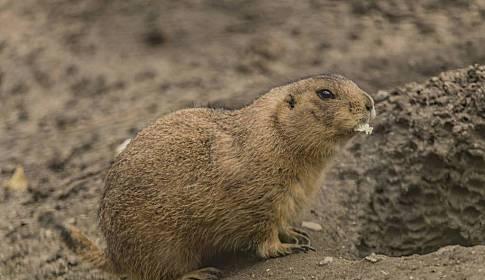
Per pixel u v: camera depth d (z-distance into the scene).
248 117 10.41
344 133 10.29
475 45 18.86
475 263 9.21
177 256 10.44
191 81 18.61
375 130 13.55
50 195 14.63
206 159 10.29
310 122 10.19
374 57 18.81
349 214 12.80
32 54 20.45
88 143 16.39
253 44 19.88
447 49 18.83
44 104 18.67
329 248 11.89
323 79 10.43
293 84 10.60
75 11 22.12
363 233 12.43
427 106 12.37
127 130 16.64
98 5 22.28
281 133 10.23
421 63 18.36
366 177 13.19
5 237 13.37
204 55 19.70
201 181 10.20
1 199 14.68
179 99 17.77
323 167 10.52
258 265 10.43
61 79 19.47
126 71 19.38
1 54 20.66
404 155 12.33
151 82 18.83
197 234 10.35
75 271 12.34
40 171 15.57
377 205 12.49
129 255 10.54
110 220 10.61
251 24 20.81
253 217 10.24
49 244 13.03
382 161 12.69
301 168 10.33
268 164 10.16
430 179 11.92
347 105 10.18
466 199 11.68
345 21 20.52
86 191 14.52
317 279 9.84
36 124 17.83
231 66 19.12
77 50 20.38
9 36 21.34
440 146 11.80
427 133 12.03
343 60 18.84
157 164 10.38
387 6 21.02
